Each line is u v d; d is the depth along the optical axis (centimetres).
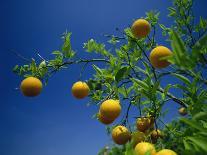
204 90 61
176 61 45
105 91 92
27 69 93
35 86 82
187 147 44
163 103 68
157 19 96
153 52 62
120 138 65
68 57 93
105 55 98
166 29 99
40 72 91
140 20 80
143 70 80
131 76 81
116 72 85
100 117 68
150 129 68
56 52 94
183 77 61
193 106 57
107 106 66
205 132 43
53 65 92
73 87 87
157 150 59
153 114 67
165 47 63
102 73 91
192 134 49
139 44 92
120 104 69
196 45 44
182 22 109
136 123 69
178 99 72
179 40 45
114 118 67
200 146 42
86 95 88
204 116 44
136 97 73
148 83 66
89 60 93
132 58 89
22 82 83
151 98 65
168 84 67
